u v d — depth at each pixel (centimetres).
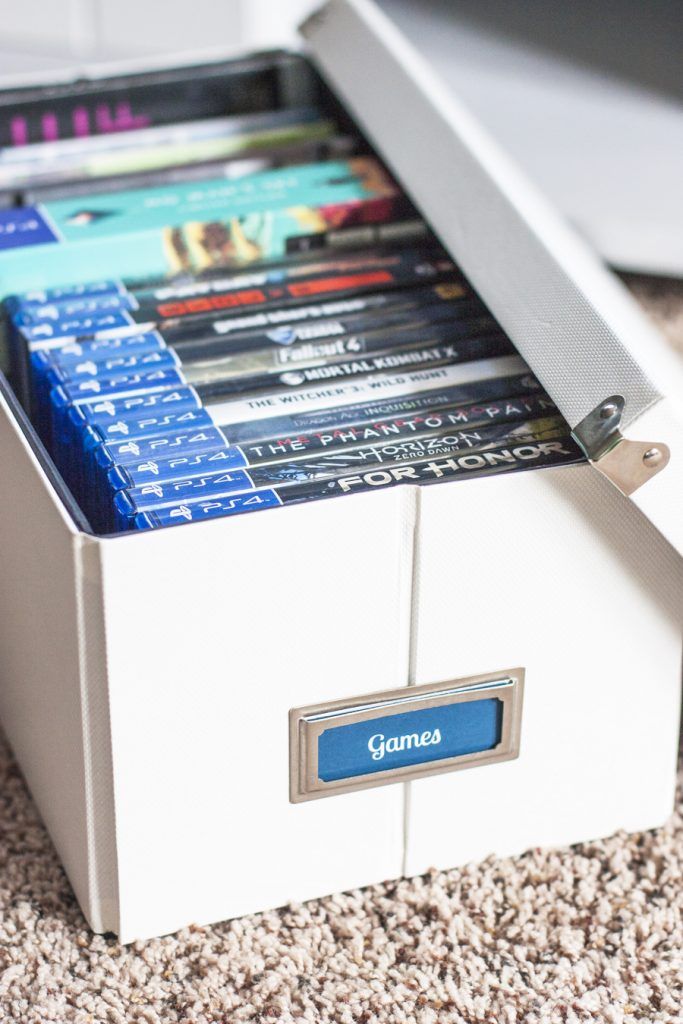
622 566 85
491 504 81
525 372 93
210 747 82
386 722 85
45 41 174
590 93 161
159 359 93
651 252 150
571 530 83
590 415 83
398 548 81
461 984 84
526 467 83
